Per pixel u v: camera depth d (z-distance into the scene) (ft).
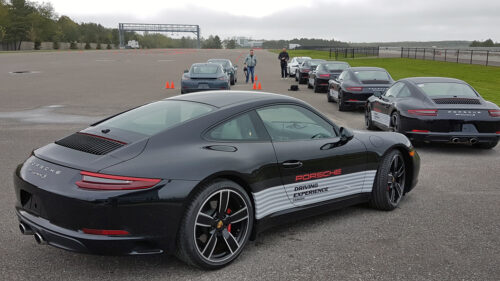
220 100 12.62
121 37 479.82
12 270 10.88
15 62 131.44
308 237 13.19
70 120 35.55
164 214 9.98
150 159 10.23
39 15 413.80
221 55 226.38
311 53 246.47
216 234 10.94
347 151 14.06
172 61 150.82
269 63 160.97
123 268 11.03
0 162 22.03
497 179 20.22
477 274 10.89
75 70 100.83
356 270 11.05
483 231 13.79
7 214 14.80
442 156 25.35
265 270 11.02
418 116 25.36
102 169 9.81
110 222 9.61
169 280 10.44
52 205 9.93
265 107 12.62
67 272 10.80
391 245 12.64
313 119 13.67
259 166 11.68
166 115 12.00
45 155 11.04
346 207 16.06
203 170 10.47
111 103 46.57
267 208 12.10
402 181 16.21
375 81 42.98
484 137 24.91
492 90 63.72
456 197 17.40
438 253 12.11
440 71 104.78
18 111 40.45
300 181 12.85
